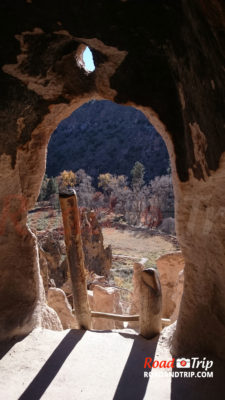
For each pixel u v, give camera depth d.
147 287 3.46
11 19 2.53
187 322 3.11
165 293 5.30
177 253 5.28
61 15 2.49
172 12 2.12
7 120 3.05
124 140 66.06
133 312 5.91
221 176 2.22
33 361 3.07
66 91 3.21
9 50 2.74
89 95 3.28
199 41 1.85
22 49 2.77
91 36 2.65
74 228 3.40
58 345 3.35
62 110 3.36
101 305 5.24
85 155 66.44
